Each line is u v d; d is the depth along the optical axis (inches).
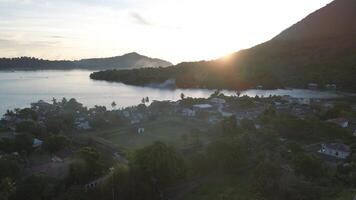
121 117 6973.4
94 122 6520.7
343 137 5137.8
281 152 4343.0
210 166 4072.3
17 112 7662.4
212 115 7278.5
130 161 3818.9
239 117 6771.7
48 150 4773.6
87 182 3634.4
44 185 3282.5
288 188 3275.1
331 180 3511.3
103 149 5083.7
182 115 7519.7
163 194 3565.5
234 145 4188.0
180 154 4210.1
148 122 6865.2
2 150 4709.6
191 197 3518.7
